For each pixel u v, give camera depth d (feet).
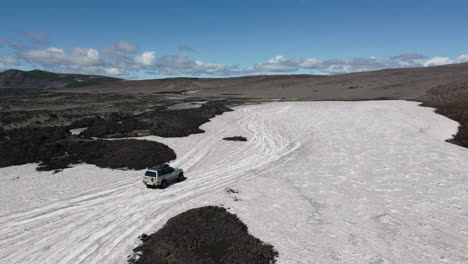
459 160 106.73
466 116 172.55
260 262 50.01
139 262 50.31
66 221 64.85
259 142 149.79
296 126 194.08
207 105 273.33
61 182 88.12
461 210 68.44
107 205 73.26
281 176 96.27
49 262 50.29
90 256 52.03
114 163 105.81
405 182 87.30
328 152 126.11
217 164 112.27
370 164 106.52
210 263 49.24
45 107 268.82
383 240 56.49
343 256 51.52
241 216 66.54
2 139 125.49
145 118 189.67
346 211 69.15
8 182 86.63
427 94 289.94
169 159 115.85
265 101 353.51
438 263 49.24
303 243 55.77
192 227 59.36
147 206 72.84
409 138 145.38
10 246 54.95
